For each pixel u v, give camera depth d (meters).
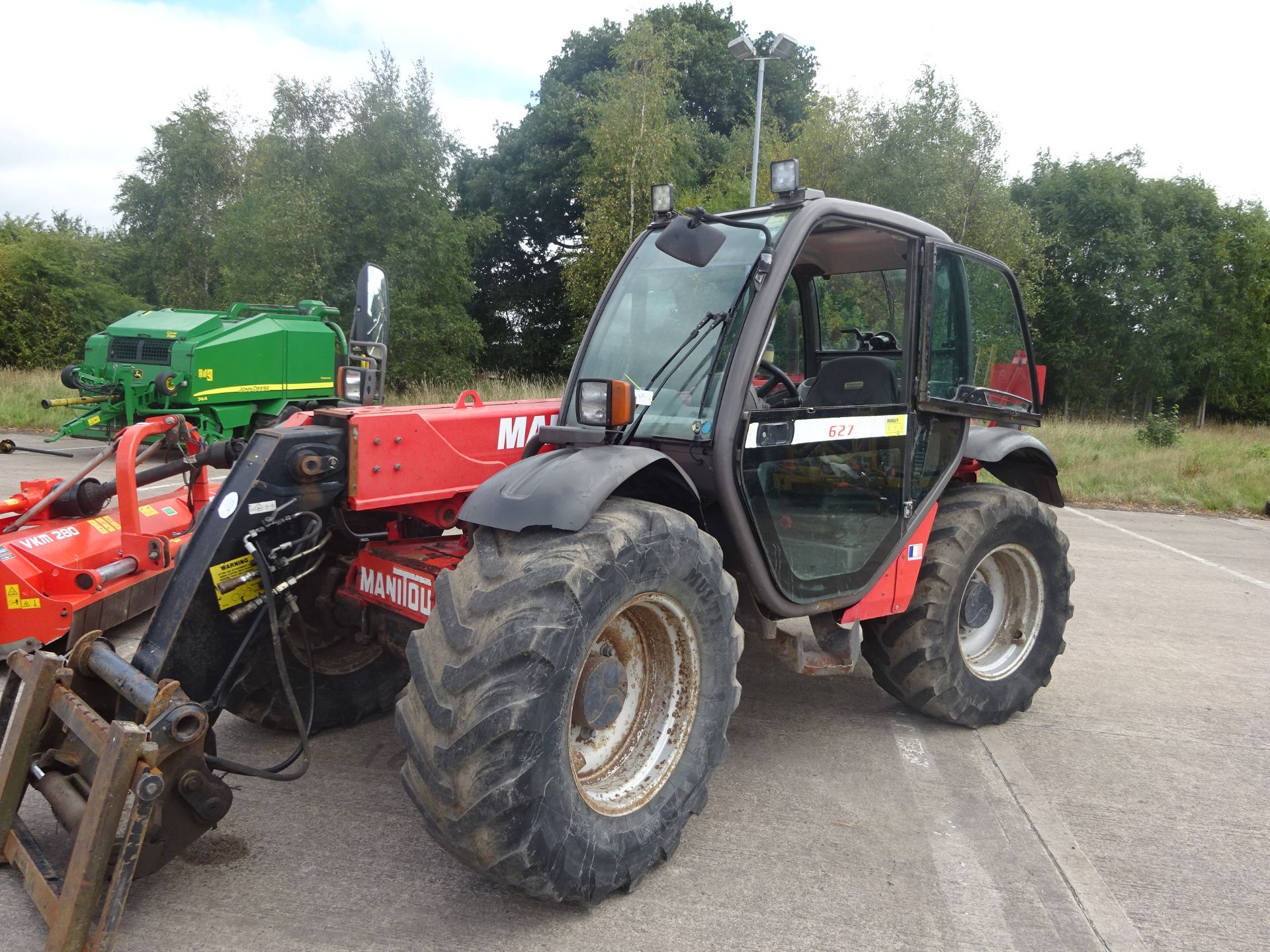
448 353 21.42
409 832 2.66
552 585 2.09
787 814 2.86
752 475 2.66
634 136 20.78
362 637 3.25
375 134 19.78
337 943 2.12
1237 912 2.40
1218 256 27.72
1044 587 3.78
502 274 29.70
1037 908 2.38
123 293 27.41
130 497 3.59
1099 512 10.26
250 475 2.60
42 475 8.73
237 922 2.19
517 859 2.04
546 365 29.08
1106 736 3.62
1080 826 2.85
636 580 2.25
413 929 2.19
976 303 3.51
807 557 2.88
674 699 2.54
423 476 3.01
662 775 2.46
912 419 3.21
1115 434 15.18
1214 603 5.99
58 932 1.92
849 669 3.07
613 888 2.28
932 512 3.38
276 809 2.78
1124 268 26.84
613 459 2.35
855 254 3.41
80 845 1.95
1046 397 28.20
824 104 19.52
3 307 24.52
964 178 18.50
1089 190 26.81
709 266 2.86
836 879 2.48
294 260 18.91
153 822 2.16
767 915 2.30
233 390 9.51
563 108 27.59
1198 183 28.64
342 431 2.81
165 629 2.45
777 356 3.62
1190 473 12.20
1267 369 27.84
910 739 3.49
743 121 29.06
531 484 2.28
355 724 3.46
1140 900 2.44
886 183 18.55
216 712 2.53
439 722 2.04
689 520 2.46
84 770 2.21
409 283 20.19
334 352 10.62
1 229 26.72
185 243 26.88
